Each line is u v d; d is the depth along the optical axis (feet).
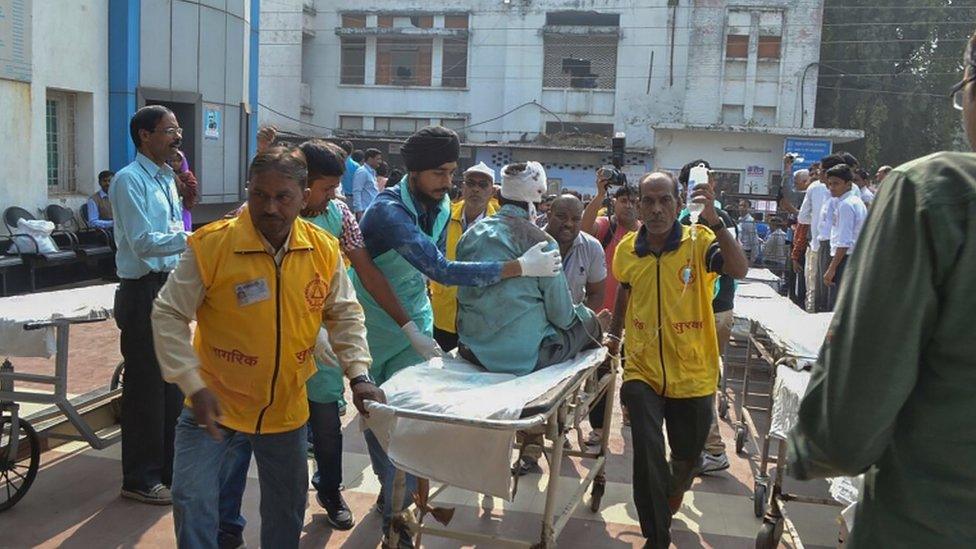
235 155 52.13
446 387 10.29
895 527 5.13
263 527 10.37
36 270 36.19
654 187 13.04
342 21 114.11
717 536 14.30
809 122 101.81
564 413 10.82
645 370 13.06
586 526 14.53
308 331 9.56
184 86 45.88
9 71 34.50
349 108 115.14
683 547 13.84
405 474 11.16
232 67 50.93
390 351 12.81
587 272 16.37
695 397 13.15
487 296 11.35
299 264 9.34
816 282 31.07
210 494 9.55
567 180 103.76
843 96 105.60
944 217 4.76
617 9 105.09
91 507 14.08
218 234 9.15
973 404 4.81
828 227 30.19
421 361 12.81
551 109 108.47
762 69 102.27
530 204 11.93
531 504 15.37
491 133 110.83
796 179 42.55
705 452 17.25
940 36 105.91
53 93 38.93
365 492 15.43
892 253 4.89
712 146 102.22
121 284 13.91
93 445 14.71
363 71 114.62
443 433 9.64
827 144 97.35
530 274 11.15
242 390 9.45
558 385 10.31
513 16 108.27
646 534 12.51
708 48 102.73
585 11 105.91
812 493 16.05
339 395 13.41
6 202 34.99
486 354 11.30
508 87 108.99
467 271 11.15
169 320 8.98
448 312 16.37
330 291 9.89
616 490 16.30
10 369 14.06
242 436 9.99
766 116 102.73
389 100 114.01
